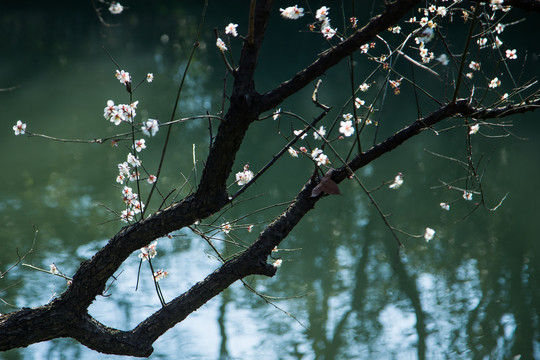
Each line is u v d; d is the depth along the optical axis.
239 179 2.94
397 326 7.32
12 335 2.59
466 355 6.86
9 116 14.98
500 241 8.96
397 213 9.94
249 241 8.79
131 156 2.71
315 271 8.56
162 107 15.04
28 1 28.66
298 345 7.09
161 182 11.02
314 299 7.93
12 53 21.56
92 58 20.67
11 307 7.34
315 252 9.03
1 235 9.25
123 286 7.92
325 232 9.55
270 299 8.00
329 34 2.81
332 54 2.39
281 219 2.78
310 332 7.26
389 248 9.02
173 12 27.38
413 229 9.41
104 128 14.13
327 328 7.33
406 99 13.73
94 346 2.68
